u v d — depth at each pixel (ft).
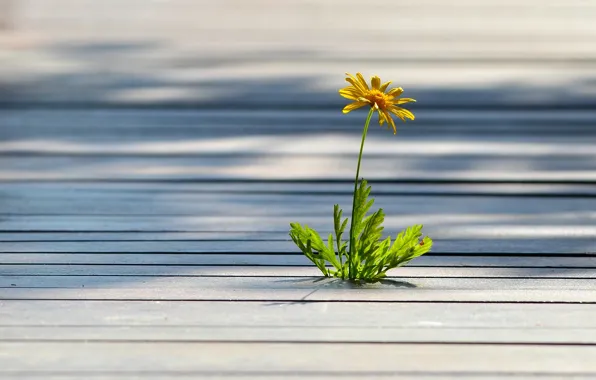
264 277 10.80
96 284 10.46
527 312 9.48
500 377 7.77
